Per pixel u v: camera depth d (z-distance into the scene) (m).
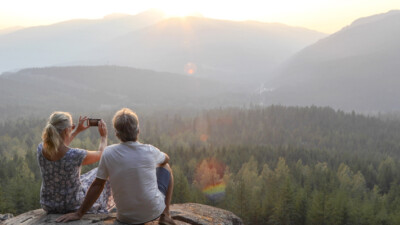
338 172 112.31
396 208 72.75
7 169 91.62
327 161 141.38
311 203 64.56
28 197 53.69
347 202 67.44
